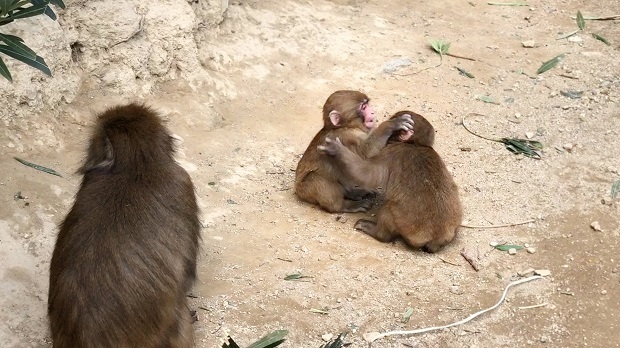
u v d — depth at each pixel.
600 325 6.00
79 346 5.62
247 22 7.11
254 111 6.80
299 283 6.07
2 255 5.97
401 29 7.41
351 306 6.02
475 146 6.69
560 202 6.41
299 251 6.20
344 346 5.90
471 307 6.03
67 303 5.64
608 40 7.39
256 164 6.56
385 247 6.25
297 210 6.39
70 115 6.48
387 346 5.92
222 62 6.92
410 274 6.14
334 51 7.16
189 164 6.48
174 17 6.75
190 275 5.80
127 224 5.68
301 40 7.15
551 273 6.15
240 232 6.25
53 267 5.70
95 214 5.70
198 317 5.95
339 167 6.32
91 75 6.59
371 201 6.47
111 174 5.75
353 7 7.50
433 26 7.46
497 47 7.33
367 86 7.00
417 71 7.12
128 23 6.62
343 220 6.36
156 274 5.67
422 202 6.17
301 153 6.64
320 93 6.93
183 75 6.77
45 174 6.24
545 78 7.10
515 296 6.08
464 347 5.93
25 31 6.37
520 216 6.36
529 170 6.56
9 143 6.29
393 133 6.35
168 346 5.71
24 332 5.86
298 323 5.96
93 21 6.57
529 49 7.32
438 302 6.04
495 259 6.20
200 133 6.64
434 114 6.86
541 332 5.98
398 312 6.01
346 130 6.38
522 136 6.75
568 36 7.42
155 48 6.70
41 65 5.79
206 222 6.27
